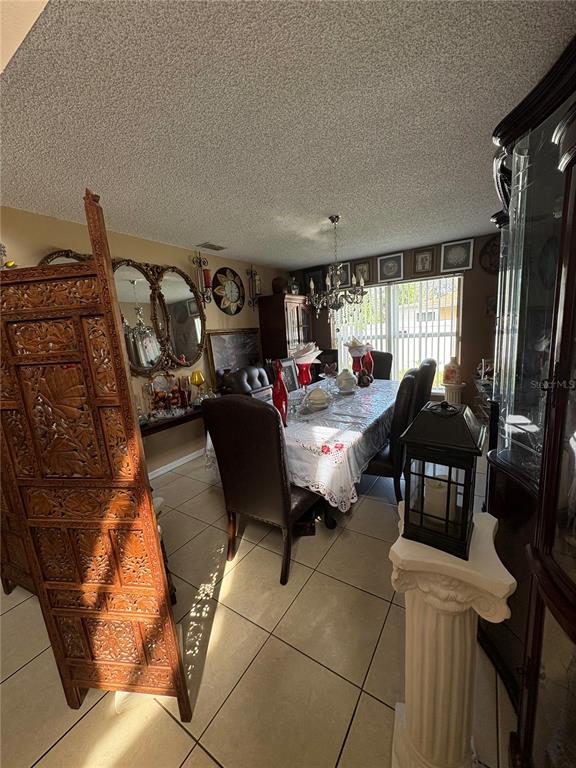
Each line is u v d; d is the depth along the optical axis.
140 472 0.92
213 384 3.77
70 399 0.92
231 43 1.00
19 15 0.83
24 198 2.00
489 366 3.49
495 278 3.72
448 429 0.78
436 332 4.29
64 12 0.85
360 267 4.48
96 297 0.84
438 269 3.98
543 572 0.73
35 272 0.86
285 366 3.52
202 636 1.38
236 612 1.49
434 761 0.85
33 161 1.59
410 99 1.32
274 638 1.35
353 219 2.77
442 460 0.76
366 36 1.00
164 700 1.16
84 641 1.10
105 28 0.91
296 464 1.77
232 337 4.04
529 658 0.82
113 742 1.04
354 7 0.91
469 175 2.02
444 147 1.69
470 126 1.51
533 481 1.02
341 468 1.65
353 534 2.01
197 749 1.01
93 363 0.89
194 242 3.21
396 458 2.06
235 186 2.02
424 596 0.78
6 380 0.94
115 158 1.62
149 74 1.10
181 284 3.35
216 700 1.14
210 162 1.72
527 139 1.14
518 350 1.27
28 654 1.38
